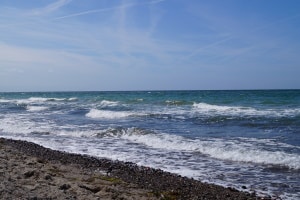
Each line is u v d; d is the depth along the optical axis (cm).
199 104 4084
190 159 1355
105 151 1548
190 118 2662
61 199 596
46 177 761
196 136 1848
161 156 1420
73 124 2566
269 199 854
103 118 2973
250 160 1295
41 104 5491
